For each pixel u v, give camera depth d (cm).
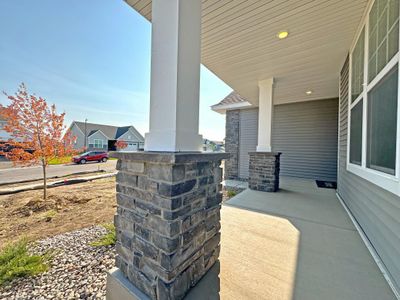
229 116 834
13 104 490
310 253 187
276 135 716
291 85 491
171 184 114
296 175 679
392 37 164
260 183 460
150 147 146
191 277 132
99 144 2556
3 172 1060
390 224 160
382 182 175
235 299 128
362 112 250
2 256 192
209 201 151
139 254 131
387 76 175
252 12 240
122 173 146
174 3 134
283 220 274
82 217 357
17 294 156
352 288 140
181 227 121
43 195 495
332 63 374
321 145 638
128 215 141
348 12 235
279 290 137
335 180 613
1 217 361
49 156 516
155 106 144
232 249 193
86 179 789
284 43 306
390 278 152
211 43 309
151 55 146
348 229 244
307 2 221
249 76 436
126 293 131
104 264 197
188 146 143
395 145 157
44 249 232
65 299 151
